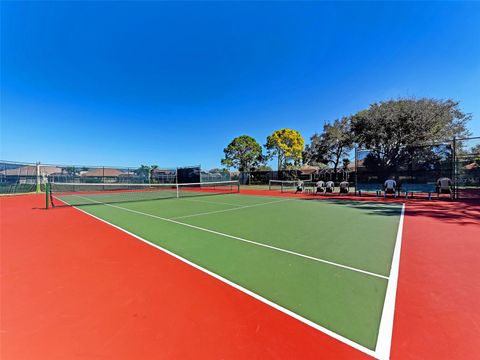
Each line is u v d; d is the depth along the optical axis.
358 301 2.53
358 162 15.24
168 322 2.18
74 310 2.39
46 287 2.88
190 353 1.79
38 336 2.00
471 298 2.57
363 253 4.09
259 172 35.38
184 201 13.24
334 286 2.88
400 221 6.83
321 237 5.17
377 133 20.67
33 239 5.08
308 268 3.45
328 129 30.52
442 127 19.23
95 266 3.55
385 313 2.31
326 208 9.81
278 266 3.52
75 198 15.74
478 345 1.85
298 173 32.19
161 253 4.13
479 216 7.44
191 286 2.90
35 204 12.03
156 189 27.48
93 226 6.41
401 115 19.52
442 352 1.78
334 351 1.80
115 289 2.83
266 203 11.92
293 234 5.45
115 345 1.88
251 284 2.95
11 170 19.11
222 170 36.47
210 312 2.34
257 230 5.86
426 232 5.48
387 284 2.93
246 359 1.73
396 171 13.90
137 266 3.54
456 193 12.51
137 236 5.31
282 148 36.44
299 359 1.72
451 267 3.43
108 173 25.22
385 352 1.78
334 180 28.98
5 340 1.95
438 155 12.67
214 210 9.45
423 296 2.62
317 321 2.19
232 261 3.74
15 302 2.54
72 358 1.75
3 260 3.81
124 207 10.58
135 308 2.42
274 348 1.84
